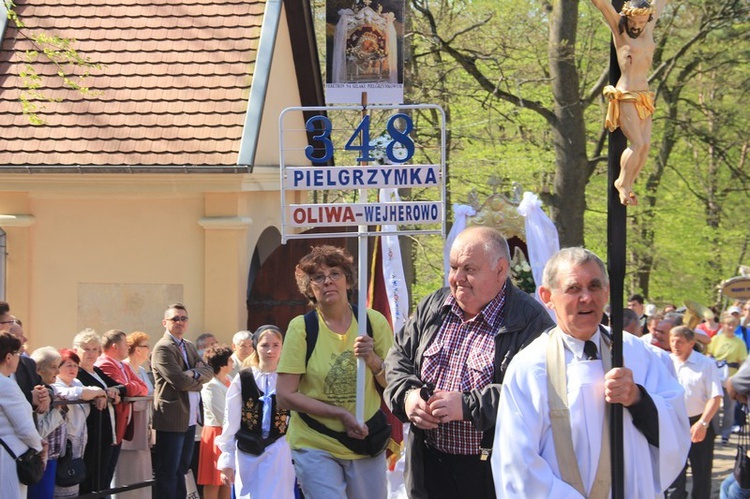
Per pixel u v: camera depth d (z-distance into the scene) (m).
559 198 22.56
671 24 23.58
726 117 26.42
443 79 23.14
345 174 6.92
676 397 4.49
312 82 18.16
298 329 6.68
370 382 6.73
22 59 15.84
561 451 4.34
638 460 4.39
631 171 4.26
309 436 6.62
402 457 9.92
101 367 10.54
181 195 14.64
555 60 22.14
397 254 11.13
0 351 8.28
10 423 8.25
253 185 15.00
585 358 4.43
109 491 10.41
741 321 18.34
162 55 15.75
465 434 5.21
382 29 7.11
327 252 6.75
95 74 15.56
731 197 30.92
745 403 8.89
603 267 4.44
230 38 15.91
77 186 14.70
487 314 5.21
